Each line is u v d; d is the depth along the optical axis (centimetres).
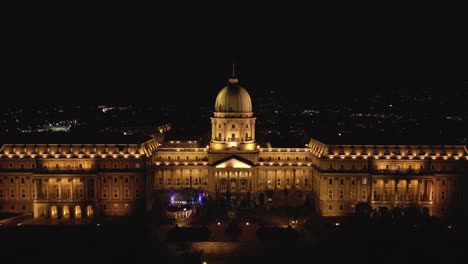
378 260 19775
